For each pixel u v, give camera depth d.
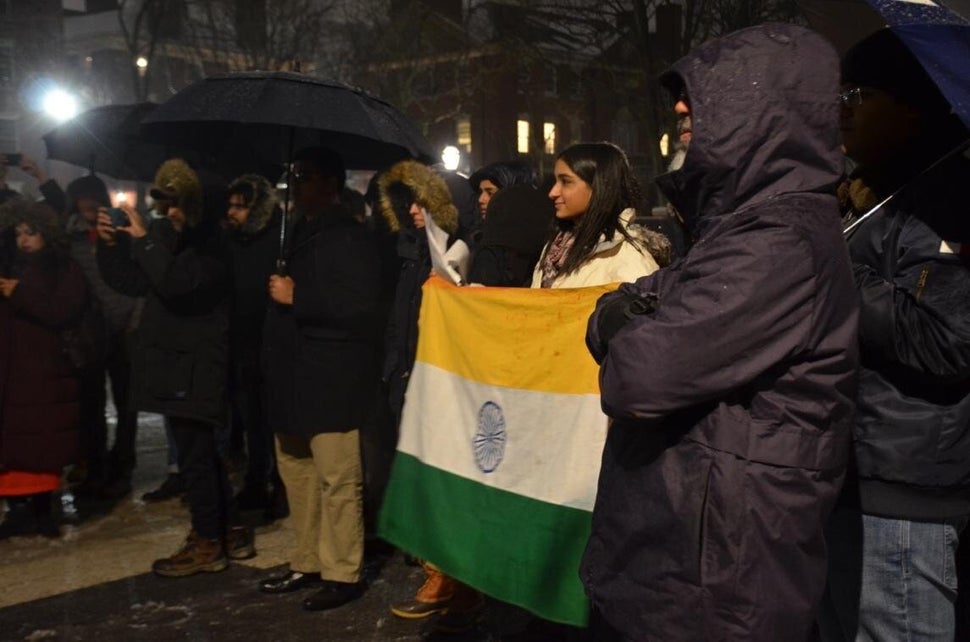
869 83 2.55
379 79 29.97
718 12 12.37
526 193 4.37
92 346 5.69
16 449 5.55
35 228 5.49
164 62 28.97
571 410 3.42
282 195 6.54
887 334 2.33
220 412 5.04
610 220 3.58
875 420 2.43
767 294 2.04
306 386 4.55
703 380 2.06
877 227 2.44
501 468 3.62
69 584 5.00
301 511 4.89
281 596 4.84
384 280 5.08
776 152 2.11
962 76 2.17
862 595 2.51
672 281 2.26
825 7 5.68
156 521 6.09
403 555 5.49
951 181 2.34
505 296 3.64
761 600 2.06
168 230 4.97
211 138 6.02
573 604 3.37
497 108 36.31
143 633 4.41
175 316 4.94
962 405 2.37
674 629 2.12
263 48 26.27
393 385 4.84
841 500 2.50
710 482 2.09
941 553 2.46
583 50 16.34
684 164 2.19
